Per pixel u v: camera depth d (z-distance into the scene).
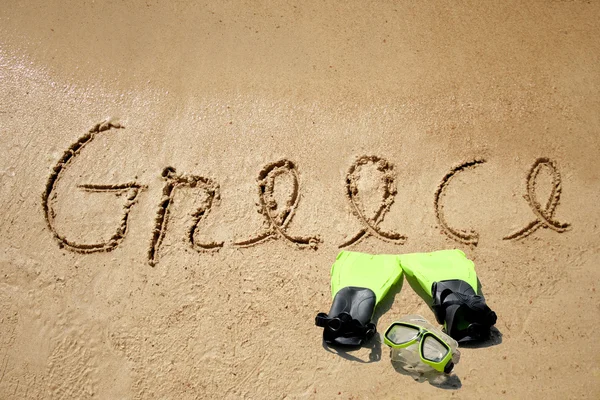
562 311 3.04
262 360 2.99
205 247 3.44
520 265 3.24
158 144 3.86
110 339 3.14
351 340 2.97
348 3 4.46
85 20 4.54
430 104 3.90
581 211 3.40
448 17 4.32
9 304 3.32
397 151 3.71
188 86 4.11
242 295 3.24
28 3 4.70
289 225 3.48
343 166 3.68
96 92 4.15
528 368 2.85
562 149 3.64
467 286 3.06
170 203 3.63
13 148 3.93
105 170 3.79
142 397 2.94
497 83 3.95
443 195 3.53
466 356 2.90
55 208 3.66
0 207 3.69
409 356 2.88
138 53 4.32
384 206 3.52
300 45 4.26
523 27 4.22
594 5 4.30
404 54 4.15
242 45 4.30
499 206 3.46
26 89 4.21
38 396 2.98
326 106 3.94
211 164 3.75
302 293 3.22
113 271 3.40
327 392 2.85
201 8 4.53
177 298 3.26
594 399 2.74
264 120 3.92
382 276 3.19
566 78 3.94
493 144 3.69
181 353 3.06
